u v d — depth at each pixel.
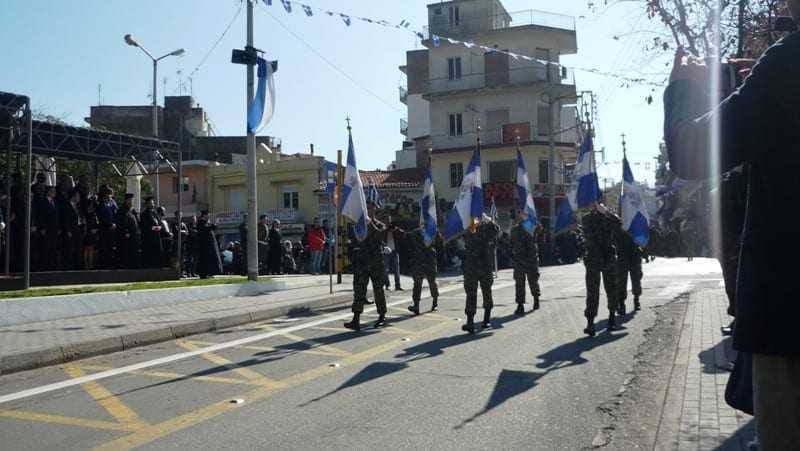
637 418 5.95
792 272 1.91
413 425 5.90
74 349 9.31
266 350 9.74
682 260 38.66
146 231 18.64
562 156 47.47
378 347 9.84
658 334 10.42
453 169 46.47
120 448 5.38
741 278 2.05
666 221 42.72
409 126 55.28
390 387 7.31
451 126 47.53
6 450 5.35
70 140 18.02
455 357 8.95
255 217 18.66
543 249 35.78
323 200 36.56
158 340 10.79
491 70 46.72
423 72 55.16
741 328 2.01
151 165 21.66
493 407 6.45
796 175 1.90
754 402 2.05
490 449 5.24
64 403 6.82
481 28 47.28
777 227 1.94
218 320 12.23
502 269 31.20
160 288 14.92
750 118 1.90
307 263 28.45
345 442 5.45
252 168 18.62
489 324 12.09
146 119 55.19
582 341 10.04
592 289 10.57
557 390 7.05
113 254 17.91
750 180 2.05
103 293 13.30
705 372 7.30
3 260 14.89
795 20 2.05
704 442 5.04
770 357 1.97
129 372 8.33
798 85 1.86
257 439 5.55
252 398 6.90
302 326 12.32
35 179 17.72
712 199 3.61
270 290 18.41
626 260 12.95
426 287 20.66
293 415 6.26
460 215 12.46
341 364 8.58
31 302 11.90
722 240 4.02
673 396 6.41
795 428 1.94
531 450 5.19
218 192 43.06
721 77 2.24
